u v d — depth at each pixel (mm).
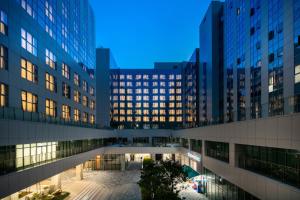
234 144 28359
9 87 27812
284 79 36969
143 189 38812
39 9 36250
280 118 19109
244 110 26719
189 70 102438
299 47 33531
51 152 32062
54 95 41219
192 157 49562
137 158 89750
